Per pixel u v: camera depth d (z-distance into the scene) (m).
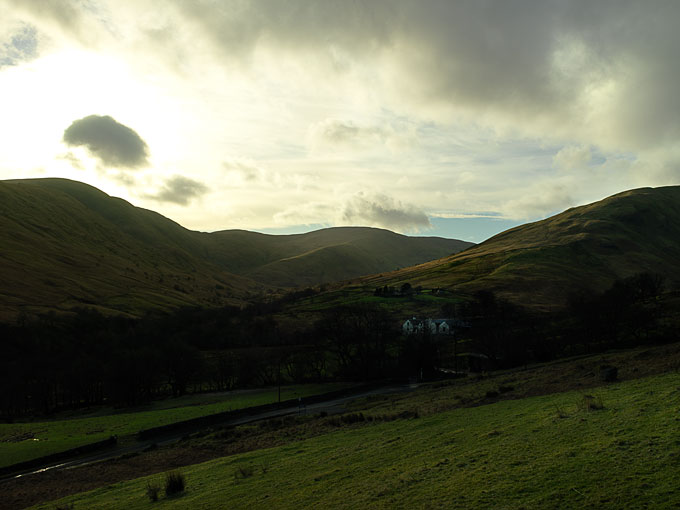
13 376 122.88
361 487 21.64
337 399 91.25
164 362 119.81
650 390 28.88
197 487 28.86
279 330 187.38
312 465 28.94
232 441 51.91
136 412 93.00
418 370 118.75
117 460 49.62
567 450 20.09
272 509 21.16
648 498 14.05
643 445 18.47
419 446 28.36
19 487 43.44
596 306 121.56
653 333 108.94
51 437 65.50
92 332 187.38
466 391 56.62
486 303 178.38
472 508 16.03
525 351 108.25
